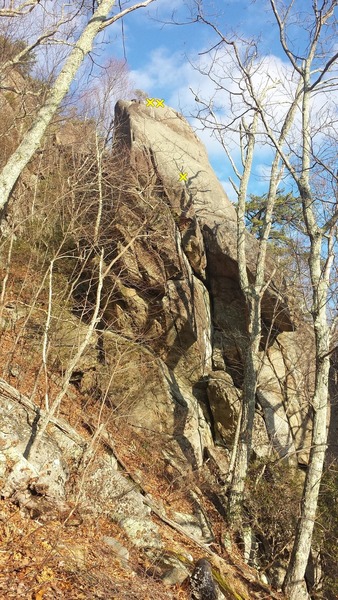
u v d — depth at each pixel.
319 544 13.21
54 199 13.59
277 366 16.53
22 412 9.32
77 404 12.39
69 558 7.10
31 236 14.11
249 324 14.23
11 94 15.14
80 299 14.76
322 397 12.23
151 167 16.11
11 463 7.76
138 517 9.60
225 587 9.66
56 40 8.71
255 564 12.34
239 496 12.79
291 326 16.17
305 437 15.84
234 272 16.33
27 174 14.78
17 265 13.80
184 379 15.09
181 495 12.32
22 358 12.07
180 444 13.56
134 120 17.17
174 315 14.88
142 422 13.27
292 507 12.78
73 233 12.87
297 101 15.22
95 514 8.96
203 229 16.59
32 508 7.62
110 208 14.12
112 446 11.76
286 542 12.62
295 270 19.11
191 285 15.62
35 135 7.48
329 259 12.64
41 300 13.57
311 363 17.02
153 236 14.52
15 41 15.02
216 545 11.88
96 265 13.71
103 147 13.07
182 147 18.08
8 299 13.03
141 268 14.78
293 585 11.48
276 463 13.60
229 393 15.01
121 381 13.17
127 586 7.29
